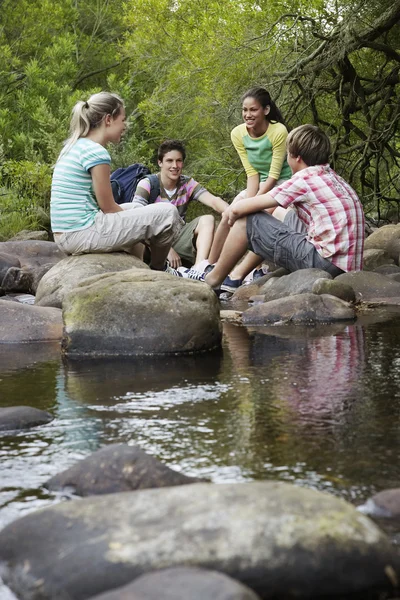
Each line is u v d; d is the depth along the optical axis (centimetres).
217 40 1116
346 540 163
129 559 161
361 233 621
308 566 159
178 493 183
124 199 779
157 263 682
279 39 1126
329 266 614
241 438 263
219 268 663
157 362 406
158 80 1335
